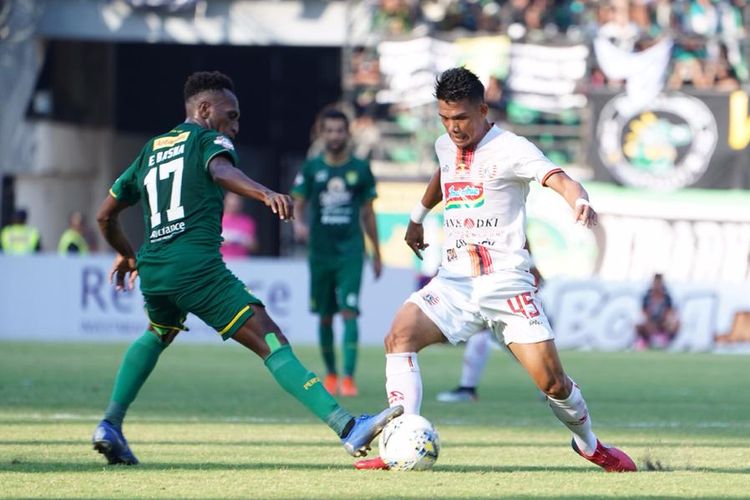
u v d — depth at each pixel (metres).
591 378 51.31
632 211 81.94
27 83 98.38
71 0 96.69
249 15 95.19
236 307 20.95
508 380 51.31
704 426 32.75
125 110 112.44
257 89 118.81
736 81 86.25
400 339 22.00
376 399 40.53
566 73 85.06
